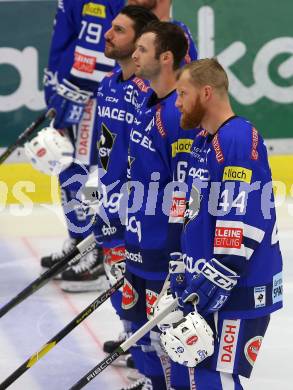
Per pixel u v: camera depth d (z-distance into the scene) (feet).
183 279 34.22
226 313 32.68
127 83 40.91
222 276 31.40
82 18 52.80
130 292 38.04
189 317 31.60
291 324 50.06
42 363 45.75
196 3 68.90
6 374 44.37
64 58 54.03
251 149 31.68
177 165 34.91
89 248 41.55
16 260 59.52
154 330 37.55
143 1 45.85
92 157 56.08
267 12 69.87
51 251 60.90
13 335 48.96
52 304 53.11
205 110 32.32
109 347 46.34
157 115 35.55
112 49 40.81
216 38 69.67
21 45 66.59
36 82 67.31
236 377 33.60
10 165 67.77
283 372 44.60
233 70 70.38
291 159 71.72
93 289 55.01
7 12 65.87
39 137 48.78
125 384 43.45
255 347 33.37
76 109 54.03
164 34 35.88
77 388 35.45
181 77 32.48
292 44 70.69
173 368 36.24
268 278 32.91
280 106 71.41
